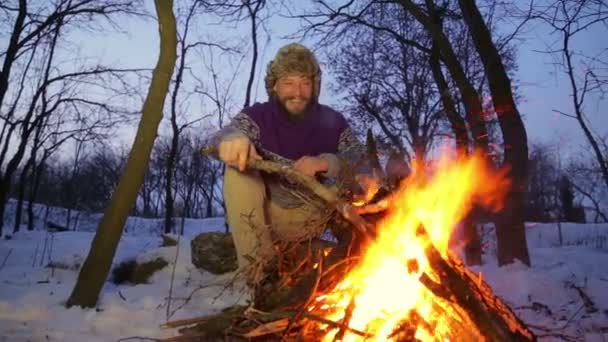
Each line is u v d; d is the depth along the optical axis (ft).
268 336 8.75
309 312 8.67
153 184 113.29
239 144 9.89
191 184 94.89
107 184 110.93
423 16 23.97
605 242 45.06
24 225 91.76
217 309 12.69
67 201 101.76
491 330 8.09
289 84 11.60
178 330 10.16
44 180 105.50
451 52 22.89
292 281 9.46
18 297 12.98
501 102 21.56
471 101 22.16
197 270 18.08
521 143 21.33
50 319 11.48
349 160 11.67
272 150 11.68
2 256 26.00
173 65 12.91
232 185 10.83
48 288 14.40
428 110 33.24
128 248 25.07
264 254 10.01
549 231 50.44
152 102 12.80
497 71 21.68
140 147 12.78
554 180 82.33
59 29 56.13
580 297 13.42
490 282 15.16
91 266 12.42
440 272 8.30
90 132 65.72
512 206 21.02
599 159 25.22
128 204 12.68
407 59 35.17
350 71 38.29
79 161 107.34
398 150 10.47
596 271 19.13
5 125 63.16
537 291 13.96
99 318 11.48
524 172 21.22
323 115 12.31
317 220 9.91
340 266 8.95
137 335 10.43
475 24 22.11
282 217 11.58
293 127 11.80
